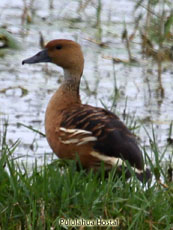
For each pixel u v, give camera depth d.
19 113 13.63
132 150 9.04
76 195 8.24
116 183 8.51
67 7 20.38
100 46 17.91
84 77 15.30
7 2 20.59
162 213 8.26
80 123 9.36
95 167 9.27
